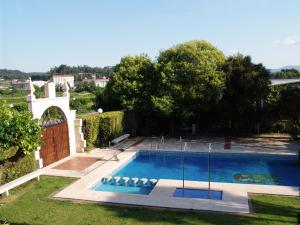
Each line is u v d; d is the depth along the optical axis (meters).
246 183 15.83
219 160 20.66
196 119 29.42
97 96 30.78
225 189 13.69
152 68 28.48
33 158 15.84
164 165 19.88
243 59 26.72
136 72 28.36
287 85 27.48
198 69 25.59
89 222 10.36
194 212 11.10
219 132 29.42
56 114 20.52
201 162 20.30
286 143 23.77
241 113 26.52
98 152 21.92
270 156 20.23
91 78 157.50
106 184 15.72
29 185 14.66
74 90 82.62
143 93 27.89
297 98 25.92
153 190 13.70
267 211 10.99
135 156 21.61
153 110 27.41
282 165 19.12
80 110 40.56
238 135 27.66
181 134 29.12
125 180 15.45
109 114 24.33
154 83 28.17
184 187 14.10
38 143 13.96
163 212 11.16
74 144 21.61
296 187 13.84
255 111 26.97
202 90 25.78
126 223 10.21
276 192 13.17
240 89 26.05
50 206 11.97
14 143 12.40
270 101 26.80
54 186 14.49
